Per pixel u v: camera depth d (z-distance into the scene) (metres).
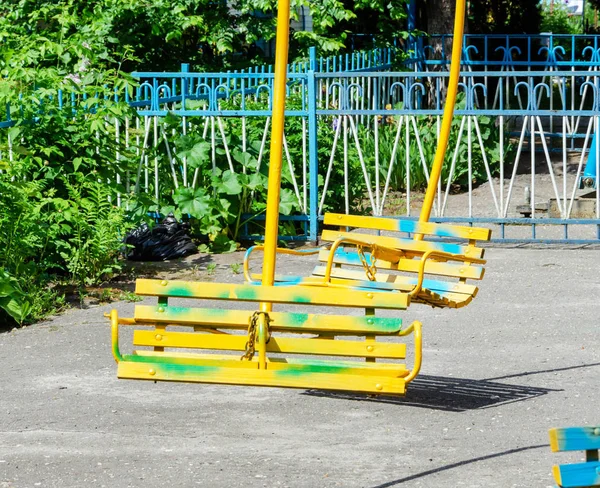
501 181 14.16
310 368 6.54
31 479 6.52
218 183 14.08
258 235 14.55
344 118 14.60
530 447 6.94
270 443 7.11
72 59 19.22
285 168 15.01
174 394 8.30
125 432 7.39
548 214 15.59
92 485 6.39
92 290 11.97
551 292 11.66
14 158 12.29
